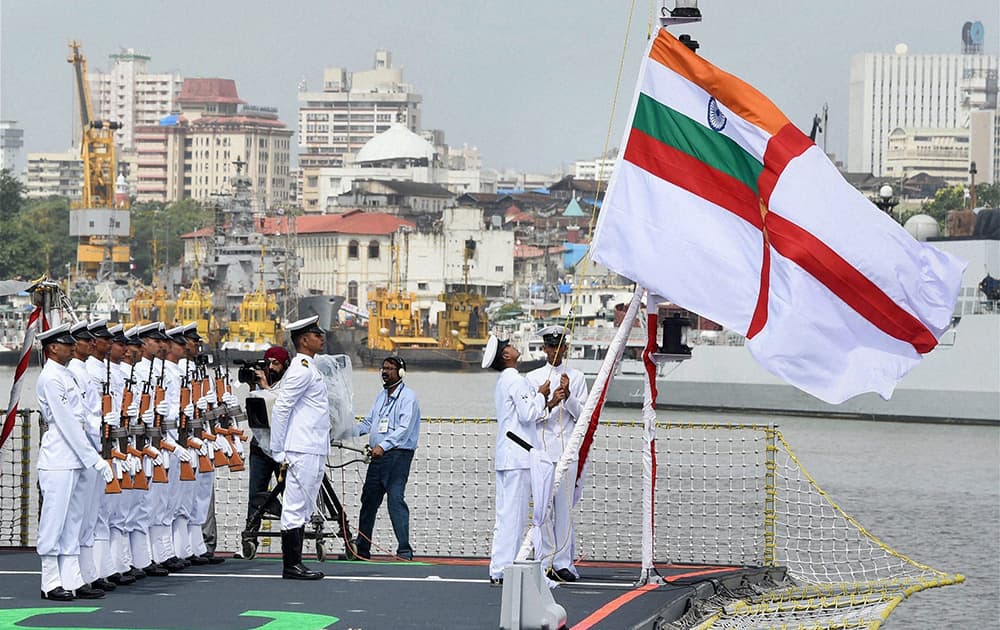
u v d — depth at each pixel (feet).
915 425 400.26
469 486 195.93
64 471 71.51
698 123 74.33
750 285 72.23
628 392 453.99
